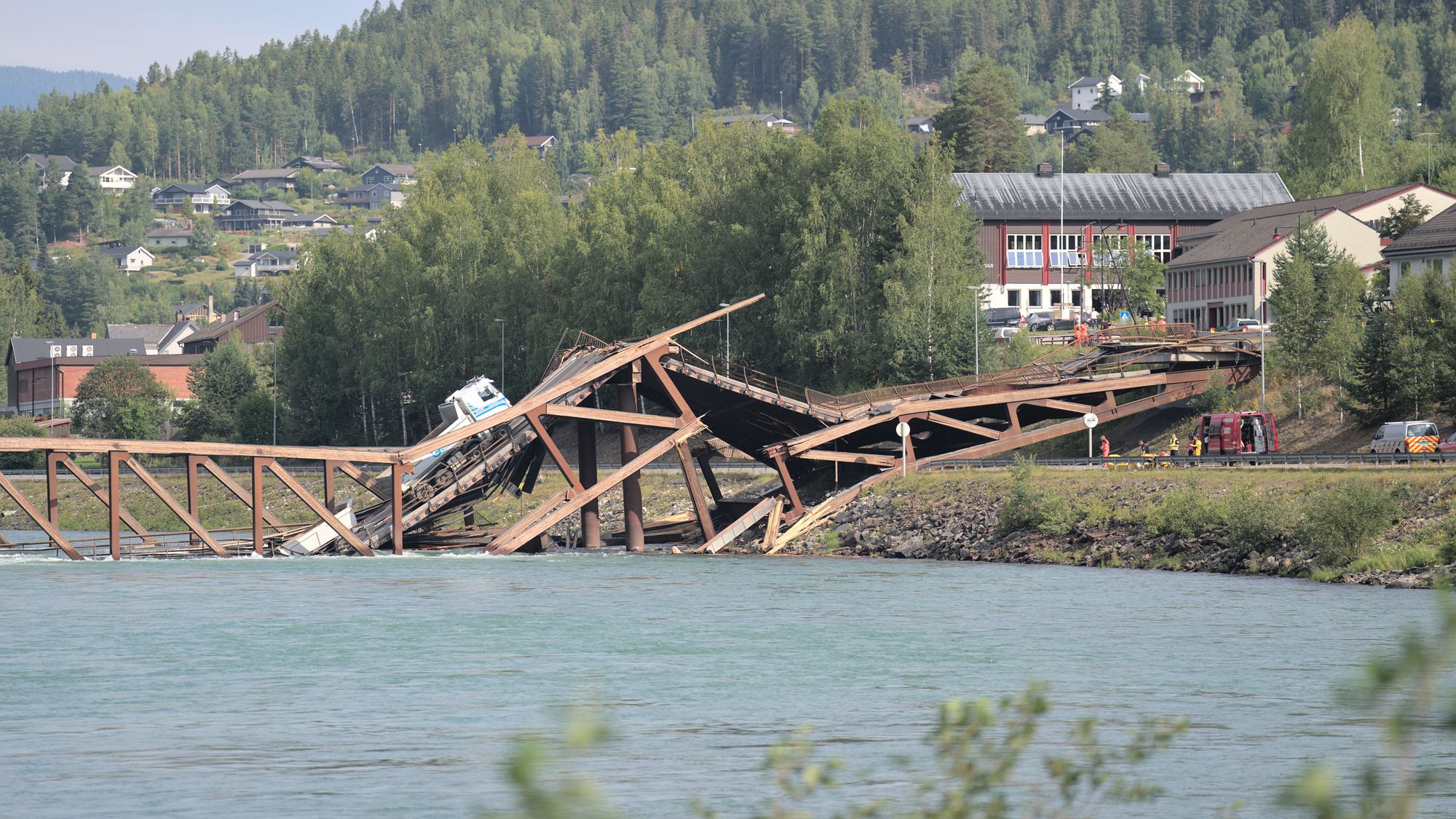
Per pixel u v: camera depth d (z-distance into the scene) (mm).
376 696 135250
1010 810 93000
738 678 142500
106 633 176125
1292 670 142125
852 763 107000
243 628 180375
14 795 100500
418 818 93875
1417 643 29875
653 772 104812
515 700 132500
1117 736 114500
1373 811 33750
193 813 95438
